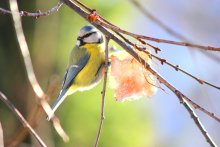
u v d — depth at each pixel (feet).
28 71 22.48
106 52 22.97
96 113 40.19
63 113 39.58
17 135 24.89
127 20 43.65
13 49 40.37
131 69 26.53
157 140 49.96
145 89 26.45
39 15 22.12
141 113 43.27
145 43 21.68
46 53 39.52
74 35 40.47
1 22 40.83
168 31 24.58
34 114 23.48
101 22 21.70
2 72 39.88
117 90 26.76
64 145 39.17
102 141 40.57
